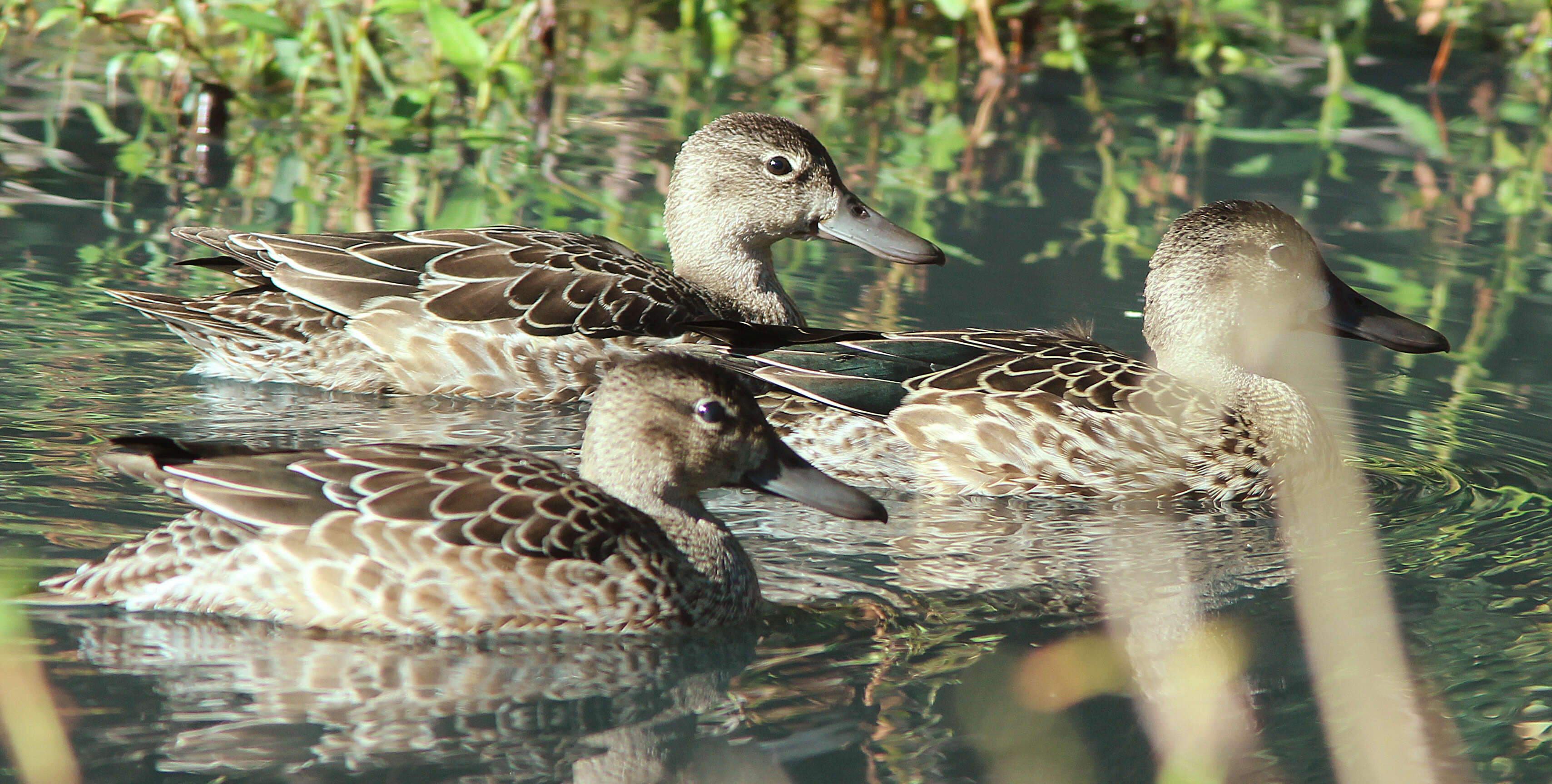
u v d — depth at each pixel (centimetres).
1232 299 1314
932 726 821
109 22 2011
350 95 2055
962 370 1251
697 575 960
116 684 818
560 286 1378
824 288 1625
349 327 1337
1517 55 2652
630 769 770
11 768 743
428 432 1260
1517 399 1393
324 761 761
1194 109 2325
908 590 1012
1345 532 1129
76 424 1173
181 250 1565
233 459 902
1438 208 1903
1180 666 899
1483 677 892
